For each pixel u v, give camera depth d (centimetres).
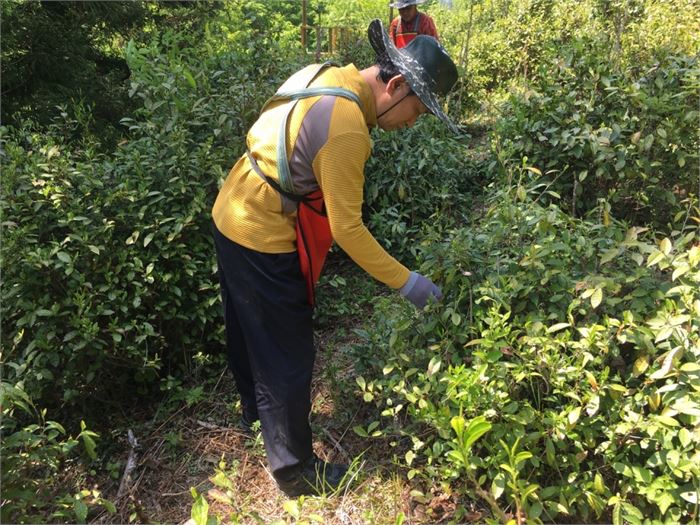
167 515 215
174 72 334
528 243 233
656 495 173
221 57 388
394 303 263
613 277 207
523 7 843
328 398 265
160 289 267
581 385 192
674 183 336
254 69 380
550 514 189
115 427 256
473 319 219
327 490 217
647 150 315
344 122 179
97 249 242
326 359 284
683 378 180
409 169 379
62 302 244
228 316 229
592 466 194
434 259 221
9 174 253
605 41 411
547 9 821
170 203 281
